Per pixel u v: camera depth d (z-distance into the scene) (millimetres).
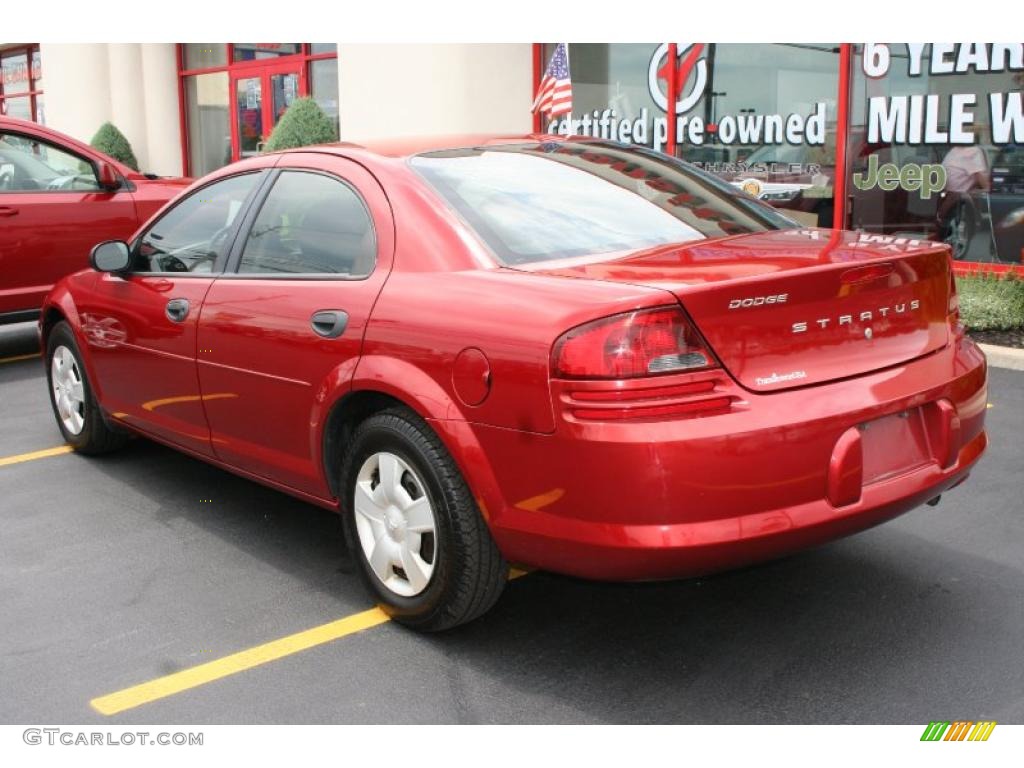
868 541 4188
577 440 2836
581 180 3865
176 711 3102
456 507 3225
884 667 3225
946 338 3416
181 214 4695
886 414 3076
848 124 9414
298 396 3785
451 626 3408
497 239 3430
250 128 16062
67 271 8000
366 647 3463
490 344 3049
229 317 4105
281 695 3176
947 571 3891
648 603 3721
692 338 2822
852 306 3096
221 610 3760
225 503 4895
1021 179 8477
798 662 3273
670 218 3695
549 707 3072
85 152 8180
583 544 2893
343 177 3877
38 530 4578
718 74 10352
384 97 12406
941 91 8836
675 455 2760
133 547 4367
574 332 2854
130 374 4859
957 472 3316
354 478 3607
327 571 4094
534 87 11859
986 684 3115
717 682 3176
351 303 3566
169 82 17125
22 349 8812
